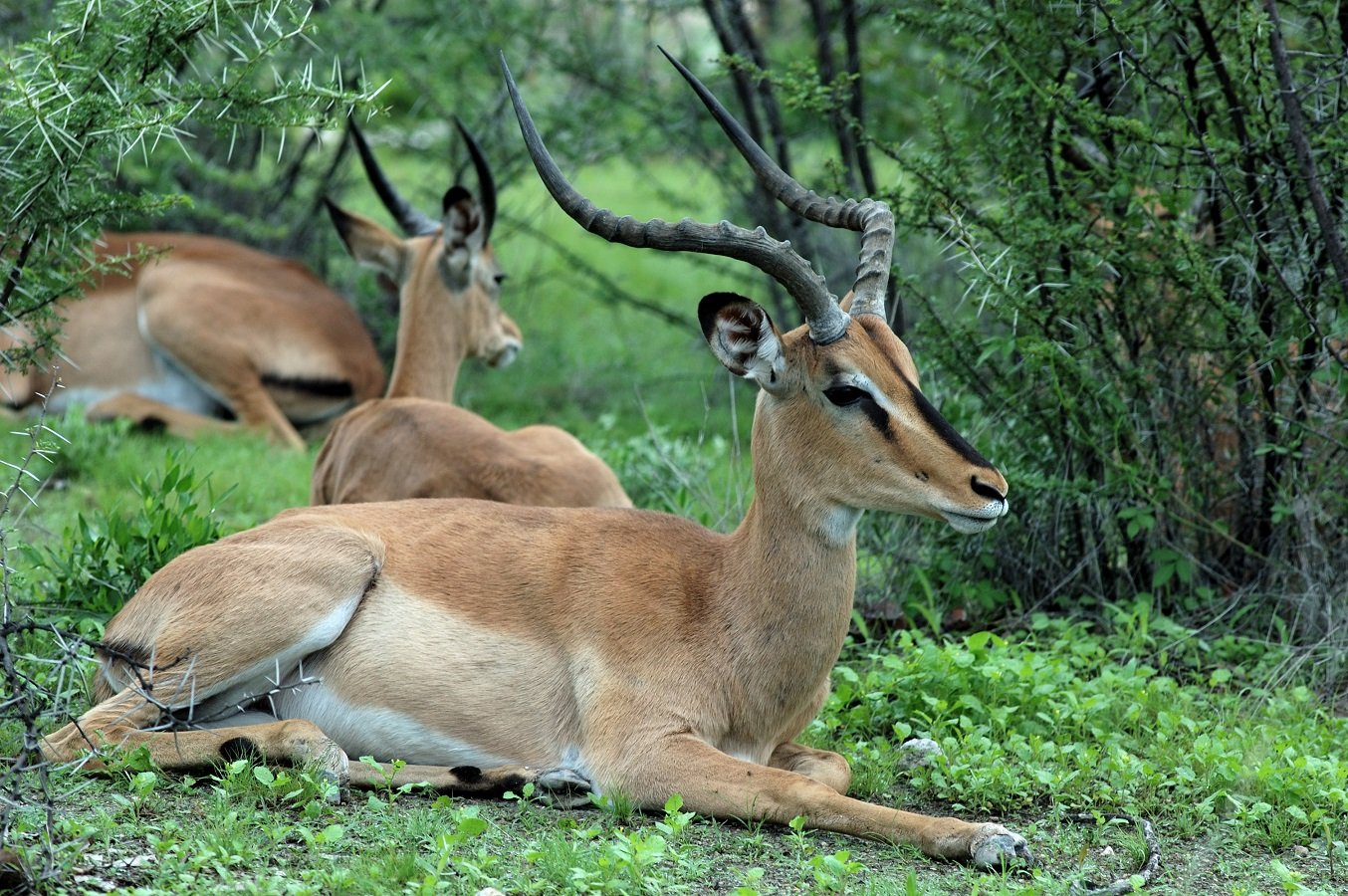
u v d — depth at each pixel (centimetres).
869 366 767
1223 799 817
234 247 1811
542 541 828
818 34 1647
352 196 2231
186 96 928
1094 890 667
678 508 1316
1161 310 1118
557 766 786
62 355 999
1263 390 1092
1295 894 670
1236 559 1159
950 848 707
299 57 1859
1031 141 1130
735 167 1877
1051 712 931
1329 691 1027
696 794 744
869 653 1053
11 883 584
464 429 1176
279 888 616
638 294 2464
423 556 824
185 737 764
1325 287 1069
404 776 777
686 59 1897
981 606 1175
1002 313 1077
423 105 1991
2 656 657
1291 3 1108
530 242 2641
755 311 766
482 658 796
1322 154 1073
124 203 942
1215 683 1001
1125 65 1134
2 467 1381
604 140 1953
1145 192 1148
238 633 777
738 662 782
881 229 822
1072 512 1175
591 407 1934
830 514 780
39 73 881
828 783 789
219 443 1628
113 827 666
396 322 2023
